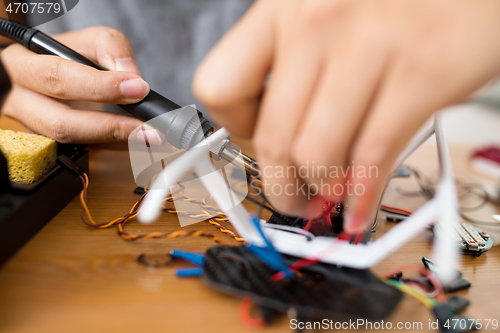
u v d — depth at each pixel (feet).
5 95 0.96
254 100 0.85
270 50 0.80
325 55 0.77
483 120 7.20
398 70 0.74
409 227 0.82
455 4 0.76
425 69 0.73
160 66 2.57
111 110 1.58
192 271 0.85
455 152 2.49
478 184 1.88
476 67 0.77
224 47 0.80
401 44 0.73
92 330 0.67
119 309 0.73
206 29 2.53
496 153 2.18
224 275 0.79
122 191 1.33
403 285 0.83
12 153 1.03
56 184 1.10
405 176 1.82
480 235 1.15
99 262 0.88
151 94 1.24
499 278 0.96
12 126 1.85
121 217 1.12
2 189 0.97
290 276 0.79
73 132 1.39
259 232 0.89
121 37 1.82
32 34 1.46
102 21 2.48
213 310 0.75
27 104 1.51
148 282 0.82
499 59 0.81
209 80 0.78
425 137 1.14
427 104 0.74
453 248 0.73
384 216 1.32
